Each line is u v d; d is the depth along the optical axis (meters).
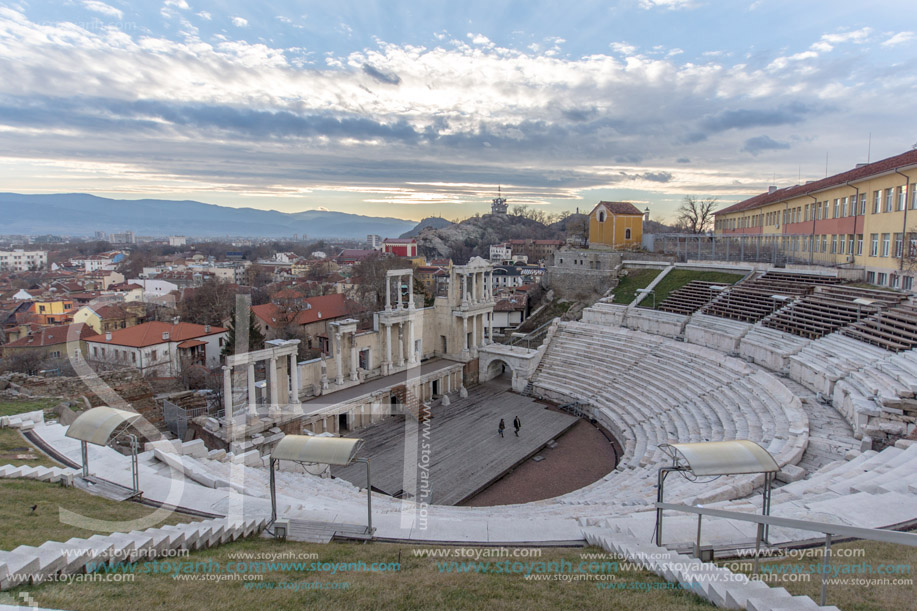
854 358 31.56
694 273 60.44
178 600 10.45
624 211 78.00
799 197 58.97
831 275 47.00
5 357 34.47
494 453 35.09
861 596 9.80
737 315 46.50
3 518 13.66
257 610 10.19
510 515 20.94
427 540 15.17
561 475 32.41
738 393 34.31
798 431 25.12
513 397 48.72
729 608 9.48
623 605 10.07
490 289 56.12
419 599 10.80
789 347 37.31
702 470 11.89
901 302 36.12
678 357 44.19
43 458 19.86
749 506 15.46
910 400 23.91
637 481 25.61
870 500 14.84
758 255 60.00
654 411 37.62
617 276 67.00
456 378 50.81
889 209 42.03
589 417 42.69
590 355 49.84
